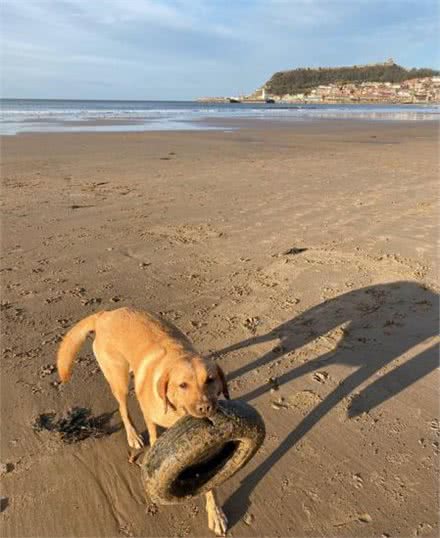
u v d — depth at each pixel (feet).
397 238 10.40
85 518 4.08
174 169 18.43
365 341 6.59
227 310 7.45
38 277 8.43
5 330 6.73
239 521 4.08
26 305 7.45
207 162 20.29
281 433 4.99
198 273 8.76
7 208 12.46
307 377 5.86
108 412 5.27
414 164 20.25
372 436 4.95
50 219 11.62
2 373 5.81
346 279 8.46
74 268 8.83
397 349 6.39
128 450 4.77
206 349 6.45
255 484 4.42
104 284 8.23
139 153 22.52
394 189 15.06
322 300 7.73
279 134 34.99
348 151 24.95
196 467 3.99
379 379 5.81
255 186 15.42
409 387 5.67
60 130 34.24
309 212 12.44
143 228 11.11
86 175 16.96
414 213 12.25
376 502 4.24
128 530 4.00
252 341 6.63
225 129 38.81
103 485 4.38
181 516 4.12
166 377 3.95
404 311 7.34
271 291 8.06
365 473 4.52
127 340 4.61
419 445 4.84
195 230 11.03
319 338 6.68
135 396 5.49
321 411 5.29
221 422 3.66
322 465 4.60
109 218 11.80
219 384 4.02
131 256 9.46
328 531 4.00
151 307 7.51
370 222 11.55
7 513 4.09
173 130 36.55
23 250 9.62
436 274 8.57
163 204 13.15
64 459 4.62
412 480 4.45
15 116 55.11
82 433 4.90
